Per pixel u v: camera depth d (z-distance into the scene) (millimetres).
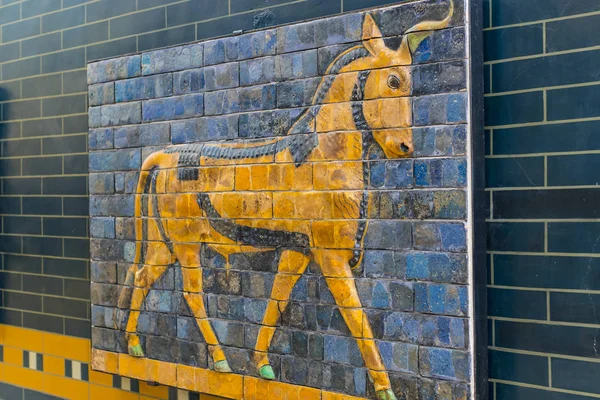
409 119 1729
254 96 2025
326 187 1867
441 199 1684
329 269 1865
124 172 2371
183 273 2205
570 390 1608
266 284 2002
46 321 2783
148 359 2311
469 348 1646
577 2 1604
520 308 1681
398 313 1757
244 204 2041
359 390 1821
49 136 2760
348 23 1827
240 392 2070
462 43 1649
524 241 1674
